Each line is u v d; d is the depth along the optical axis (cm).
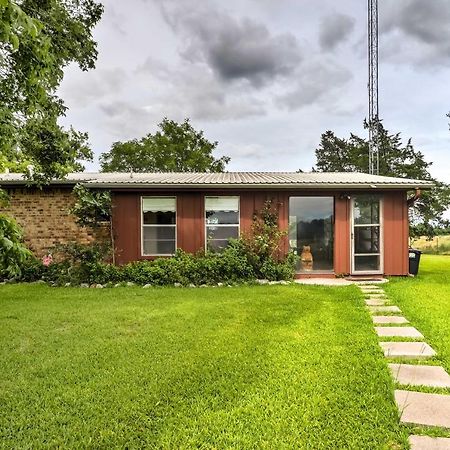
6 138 387
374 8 1573
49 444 256
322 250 1087
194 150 3294
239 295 767
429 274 1108
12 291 827
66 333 502
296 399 315
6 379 359
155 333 500
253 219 1045
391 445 254
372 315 600
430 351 425
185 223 1048
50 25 785
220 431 271
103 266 923
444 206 2270
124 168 3181
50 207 1115
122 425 278
